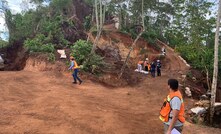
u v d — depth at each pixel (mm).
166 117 4535
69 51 23312
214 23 17797
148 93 15758
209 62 19703
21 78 15500
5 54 31812
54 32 26609
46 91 12297
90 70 18672
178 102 4363
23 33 31609
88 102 10617
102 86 16438
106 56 26250
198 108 11500
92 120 7918
